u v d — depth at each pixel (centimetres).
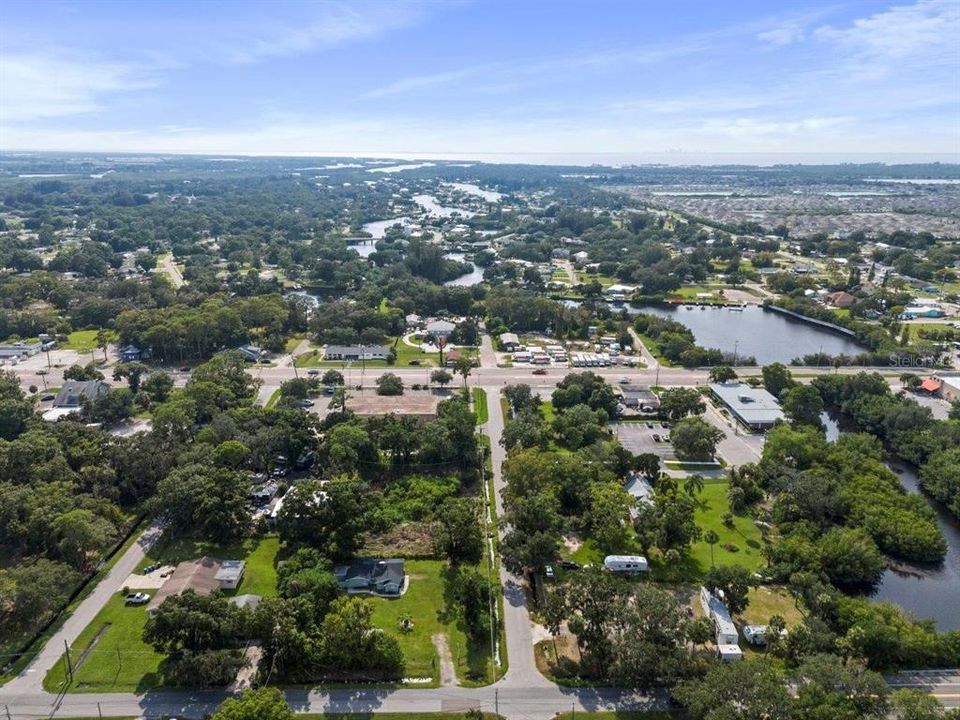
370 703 9100
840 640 9825
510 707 9075
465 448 16062
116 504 13888
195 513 12825
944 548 12938
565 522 13088
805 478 14238
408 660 9900
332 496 12481
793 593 11525
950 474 15025
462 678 9588
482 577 11056
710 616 10675
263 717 7794
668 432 18338
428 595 11469
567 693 9344
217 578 11412
